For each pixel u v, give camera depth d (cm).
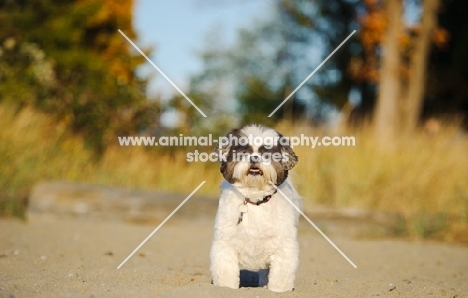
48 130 1290
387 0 1641
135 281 568
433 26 1786
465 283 668
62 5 1648
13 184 1134
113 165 1287
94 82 1486
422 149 1225
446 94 2648
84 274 598
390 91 1647
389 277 684
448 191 1157
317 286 594
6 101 1327
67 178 1209
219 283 545
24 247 782
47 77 1440
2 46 1506
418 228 1045
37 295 489
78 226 979
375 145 1214
